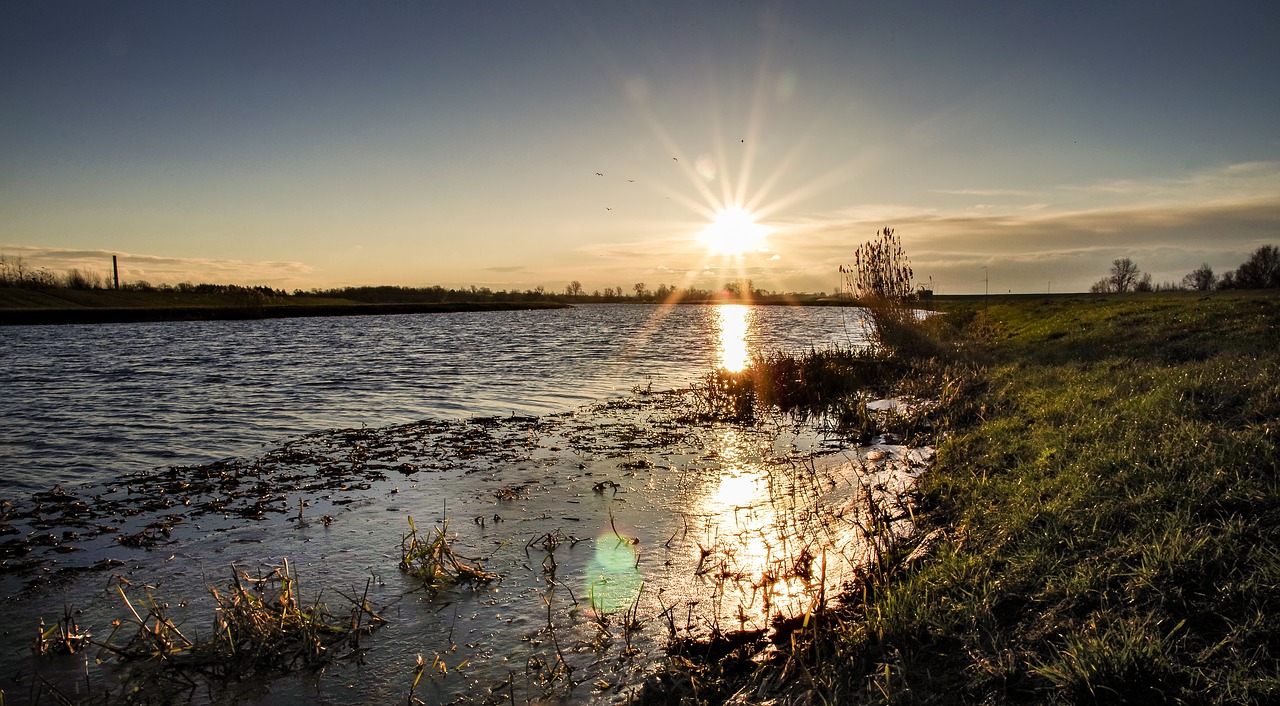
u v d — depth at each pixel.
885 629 4.95
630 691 4.64
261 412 16.31
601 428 14.00
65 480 10.30
